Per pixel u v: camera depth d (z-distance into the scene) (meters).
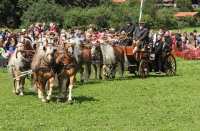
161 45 30.64
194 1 148.75
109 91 24.19
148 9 83.00
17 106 20.19
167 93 23.64
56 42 23.11
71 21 72.56
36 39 26.03
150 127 16.20
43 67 20.47
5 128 16.09
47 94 21.89
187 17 104.50
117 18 74.94
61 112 18.83
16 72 22.89
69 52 21.34
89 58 27.88
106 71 29.20
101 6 85.44
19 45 22.95
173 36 49.00
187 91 24.33
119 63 29.56
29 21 74.50
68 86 21.23
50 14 73.69
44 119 17.56
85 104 20.48
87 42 28.59
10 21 83.06
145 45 29.91
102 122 17.05
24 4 82.88
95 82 27.81
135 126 16.38
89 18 73.69
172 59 31.66
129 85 26.38
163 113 18.66
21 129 15.95
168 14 88.12
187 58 46.19
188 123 16.88
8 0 82.62
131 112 18.83
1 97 22.66
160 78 29.75
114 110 19.25
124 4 85.50
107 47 28.95
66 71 20.67
